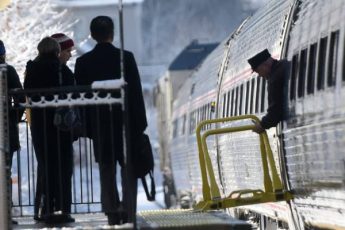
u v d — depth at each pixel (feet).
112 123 86.28
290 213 112.68
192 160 233.14
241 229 85.51
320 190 96.07
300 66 104.58
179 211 109.09
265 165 110.73
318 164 95.86
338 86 88.69
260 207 141.69
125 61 90.99
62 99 92.02
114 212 87.45
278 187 109.40
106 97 86.12
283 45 115.24
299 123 103.35
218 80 189.47
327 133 91.97
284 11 120.57
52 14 250.78
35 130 97.86
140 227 85.30
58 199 98.17
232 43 180.45
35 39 222.07
